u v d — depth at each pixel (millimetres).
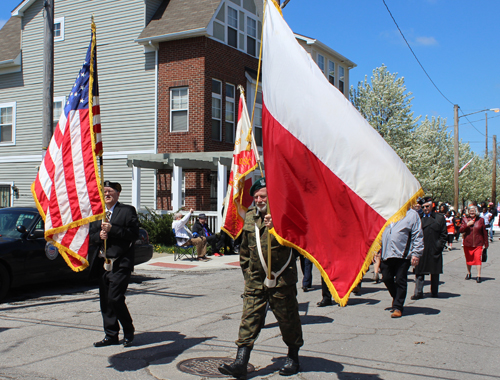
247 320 4586
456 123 31359
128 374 4781
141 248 11633
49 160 6094
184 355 5406
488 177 64312
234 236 9211
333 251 4332
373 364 5180
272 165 4465
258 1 22062
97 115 6004
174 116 19469
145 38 19359
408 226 7559
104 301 5738
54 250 9391
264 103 4648
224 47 19906
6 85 23641
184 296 9172
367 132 4379
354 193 4312
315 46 26875
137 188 18266
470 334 6492
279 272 4582
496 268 14430
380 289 10352
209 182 19078
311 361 5266
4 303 8562
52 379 4641
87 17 21375
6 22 26000
